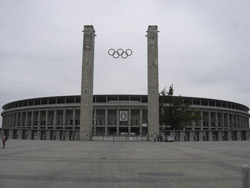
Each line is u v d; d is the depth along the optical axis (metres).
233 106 99.06
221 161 14.23
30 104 94.06
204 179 9.11
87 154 18.06
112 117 83.19
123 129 84.06
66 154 17.91
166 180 8.91
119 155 17.52
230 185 8.16
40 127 86.44
